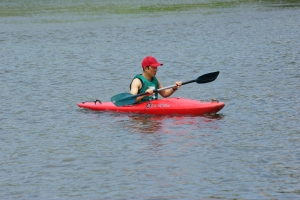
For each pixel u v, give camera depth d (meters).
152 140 24.11
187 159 21.69
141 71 40.62
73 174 20.59
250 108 29.06
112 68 41.78
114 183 19.62
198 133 24.91
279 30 58.53
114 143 23.88
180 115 28.02
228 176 19.95
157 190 18.92
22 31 62.09
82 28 63.25
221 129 25.42
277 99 30.77
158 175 20.20
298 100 30.34
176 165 21.11
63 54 48.03
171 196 18.44
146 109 28.38
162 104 28.33
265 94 32.06
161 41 53.72
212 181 19.56
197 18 69.88
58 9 82.94
